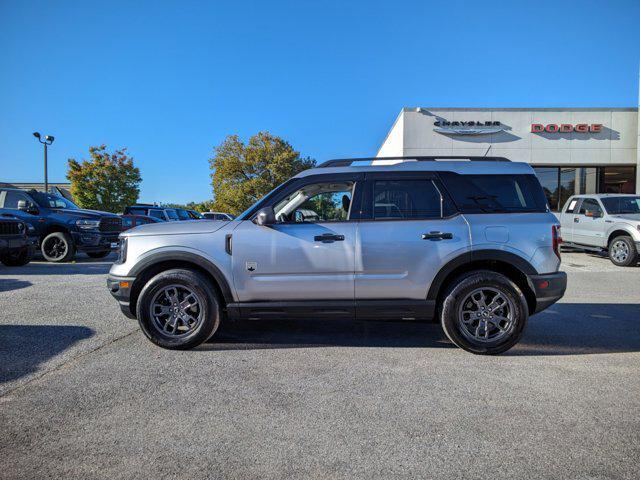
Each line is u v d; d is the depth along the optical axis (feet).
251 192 151.64
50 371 12.38
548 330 16.85
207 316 14.11
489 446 8.48
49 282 26.99
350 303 14.14
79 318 18.17
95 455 8.18
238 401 10.48
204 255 14.23
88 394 10.85
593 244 39.17
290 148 155.33
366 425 9.32
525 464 7.87
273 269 14.14
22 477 7.48
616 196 39.19
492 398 10.66
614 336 16.03
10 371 12.36
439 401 10.49
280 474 7.59
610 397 10.72
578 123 67.87
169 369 12.60
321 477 7.50
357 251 14.05
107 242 39.06
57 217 37.70
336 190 14.85
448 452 8.27
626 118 67.97
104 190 110.32
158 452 8.28
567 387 11.34
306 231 14.24
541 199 14.47
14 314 18.84
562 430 9.09
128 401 10.46
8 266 34.73
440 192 14.47
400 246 13.98
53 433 8.96
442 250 13.91
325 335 16.12
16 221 33.30
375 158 15.28
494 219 14.11
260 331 16.63
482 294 13.80
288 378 11.94
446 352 14.19
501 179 14.58
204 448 8.42
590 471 7.64
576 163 68.44
